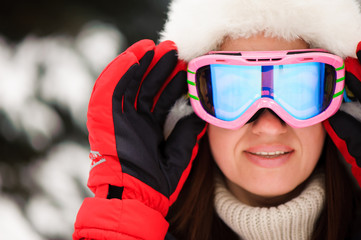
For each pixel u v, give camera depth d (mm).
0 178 2457
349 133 1286
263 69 1184
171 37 1298
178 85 1321
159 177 1283
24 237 2314
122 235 1188
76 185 2455
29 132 2477
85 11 2750
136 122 1304
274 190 1277
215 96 1228
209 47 1215
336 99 1194
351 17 1185
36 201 2418
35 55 2551
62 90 2457
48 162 2492
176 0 1299
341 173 1408
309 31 1158
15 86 2479
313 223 1339
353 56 1216
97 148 1263
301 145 1252
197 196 1451
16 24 2785
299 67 1178
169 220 1500
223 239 1486
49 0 2760
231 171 1307
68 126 2516
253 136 1255
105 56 2541
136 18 2781
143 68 1290
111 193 1247
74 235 1248
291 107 1192
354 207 1470
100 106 1269
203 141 1444
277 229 1286
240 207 1327
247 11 1141
